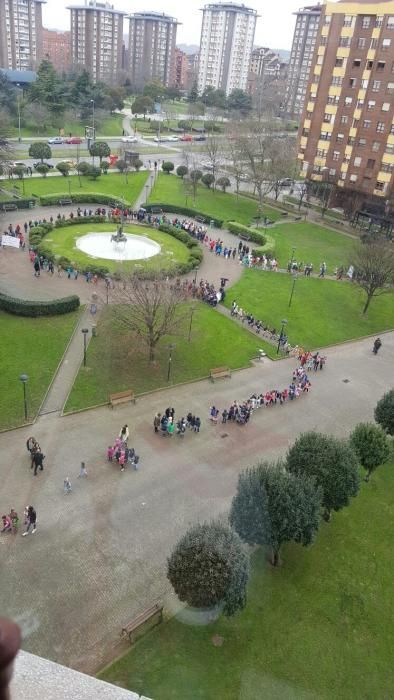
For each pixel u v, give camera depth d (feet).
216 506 97.55
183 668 67.31
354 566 88.22
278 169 292.61
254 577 82.53
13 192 270.05
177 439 114.62
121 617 74.38
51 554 83.46
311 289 204.13
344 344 169.37
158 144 442.50
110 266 193.36
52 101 428.56
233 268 214.07
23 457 103.30
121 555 84.74
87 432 112.78
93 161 342.23
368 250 187.42
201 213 269.23
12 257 196.34
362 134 287.48
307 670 70.08
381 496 105.91
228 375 140.87
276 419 126.62
